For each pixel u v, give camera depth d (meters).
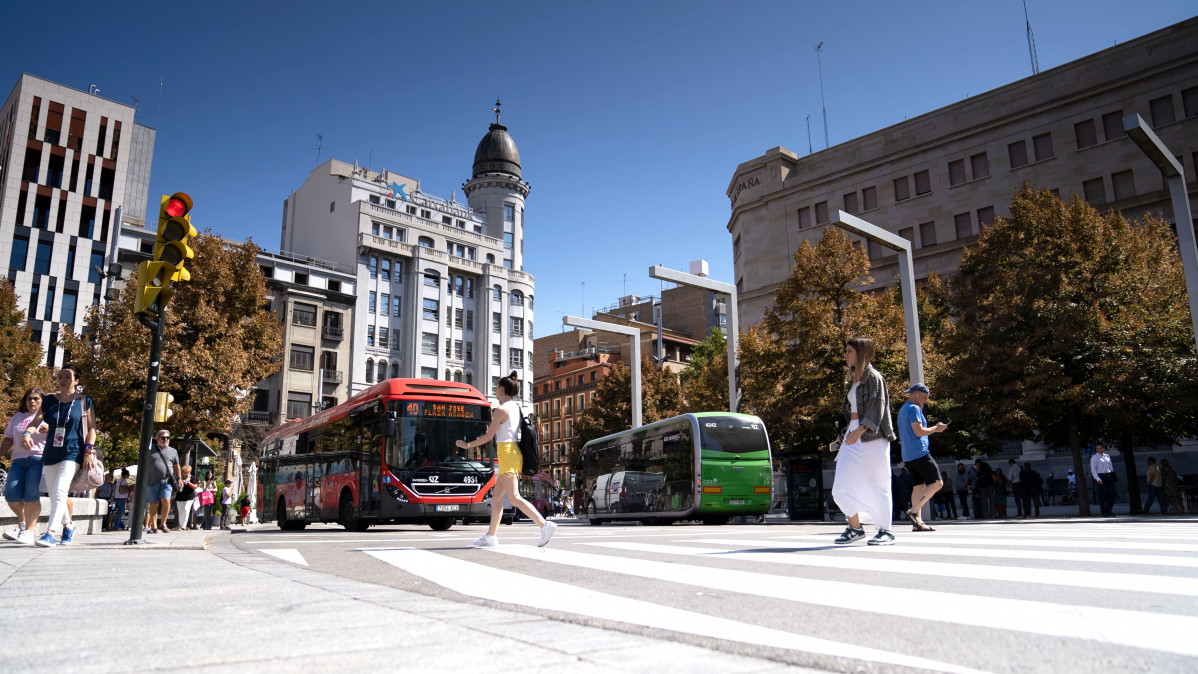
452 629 2.66
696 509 19.86
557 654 2.26
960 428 25.64
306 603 3.31
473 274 68.00
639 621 2.83
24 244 51.25
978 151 41.06
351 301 58.41
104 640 2.47
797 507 23.09
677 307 92.00
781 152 48.75
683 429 21.03
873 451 6.52
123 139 56.66
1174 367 20.89
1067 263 23.30
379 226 63.09
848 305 26.33
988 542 6.66
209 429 24.73
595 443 28.12
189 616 2.95
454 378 65.50
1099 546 5.93
